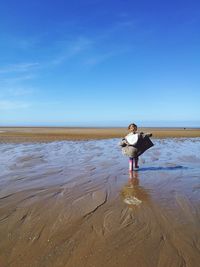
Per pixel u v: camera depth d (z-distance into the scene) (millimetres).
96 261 4156
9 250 4473
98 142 23172
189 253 4395
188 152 16656
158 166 11852
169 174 10227
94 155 15023
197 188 8266
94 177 9656
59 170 10797
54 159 13531
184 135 32438
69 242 4738
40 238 4887
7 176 9672
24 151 16672
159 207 6531
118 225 5453
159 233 5102
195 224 5531
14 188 8117
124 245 4641
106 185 8586
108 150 17359
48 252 4410
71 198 7207
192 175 10055
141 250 4480
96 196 7410
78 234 5043
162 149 18203
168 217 5895
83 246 4602
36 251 4438
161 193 7727
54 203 6781
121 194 7617
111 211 6246
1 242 4742
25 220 5695
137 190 8023
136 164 11352
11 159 13406
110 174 10164
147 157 14492
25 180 9102
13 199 7078
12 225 5441
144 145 10719
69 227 5348
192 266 4039
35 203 6766
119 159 13648
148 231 5180
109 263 4102
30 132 40062
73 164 12156
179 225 5473
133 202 6906
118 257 4270
